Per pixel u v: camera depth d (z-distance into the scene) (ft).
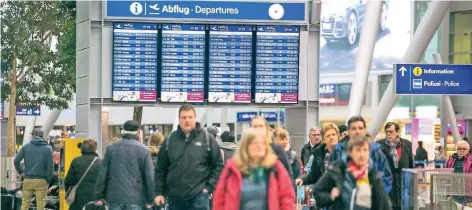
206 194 43.24
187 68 73.20
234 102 73.56
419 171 49.73
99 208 55.01
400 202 56.13
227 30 73.41
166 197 45.88
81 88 74.49
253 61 73.67
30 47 159.33
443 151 130.41
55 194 75.87
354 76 121.90
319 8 73.56
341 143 38.63
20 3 158.61
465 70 85.81
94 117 73.26
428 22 126.93
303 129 75.00
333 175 35.14
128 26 72.79
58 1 159.43
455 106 151.33
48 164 67.82
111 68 73.00
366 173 35.09
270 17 73.46
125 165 46.47
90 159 55.42
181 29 73.10
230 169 34.68
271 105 73.87
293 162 50.75
